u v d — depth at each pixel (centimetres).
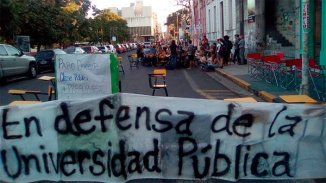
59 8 3850
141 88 1606
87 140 562
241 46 2486
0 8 2719
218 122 558
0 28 2888
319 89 1148
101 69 955
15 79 2220
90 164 564
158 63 2858
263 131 559
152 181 562
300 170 566
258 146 561
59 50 2919
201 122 557
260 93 1284
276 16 2252
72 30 4375
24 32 3481
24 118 563
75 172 566
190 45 2664
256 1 2403
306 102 640
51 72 2866
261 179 566
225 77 1923
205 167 563
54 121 562
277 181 565
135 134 560
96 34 6575
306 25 1001
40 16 3497
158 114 557
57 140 564
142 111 557
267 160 563
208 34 4497
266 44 2362
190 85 1678
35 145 566
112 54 955
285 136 561
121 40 10775
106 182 564
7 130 565
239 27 2881
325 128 562
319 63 1612
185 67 2639
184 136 560
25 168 569
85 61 953
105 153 562
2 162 568
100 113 558
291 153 564
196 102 556
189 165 563
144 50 3406
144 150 562
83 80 957
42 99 1376
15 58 2019
